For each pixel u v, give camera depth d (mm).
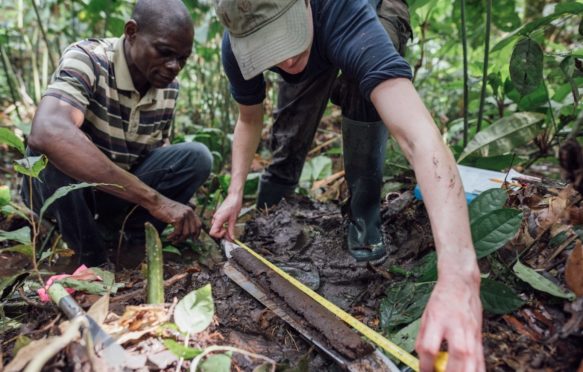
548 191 1718
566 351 1197
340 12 1401
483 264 1510
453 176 1137
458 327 983
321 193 2551
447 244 1082
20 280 1593
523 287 1420
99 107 1878
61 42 4270
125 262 2066
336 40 1396
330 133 3363
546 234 1540
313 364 1345
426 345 986
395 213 1987
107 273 1619
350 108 1685
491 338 1271
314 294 1540
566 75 1812
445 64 3998
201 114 3715
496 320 1339
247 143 1991
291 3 1349
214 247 2002
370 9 1406
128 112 1961
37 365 1019
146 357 1220
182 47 1807
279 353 1390
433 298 1039
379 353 1287
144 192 1771
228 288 1698
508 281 1446
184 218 1809
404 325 1453
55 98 1694
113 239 2201
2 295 1570
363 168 1761
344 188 2420
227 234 1933
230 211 1921
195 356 1208
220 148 3072
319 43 1484
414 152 1174
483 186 1800
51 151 1645
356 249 1831
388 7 1731
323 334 1360
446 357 1074
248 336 1460
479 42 2797
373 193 1811
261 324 1505
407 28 1807
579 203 1544
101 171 1678
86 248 1992
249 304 1604
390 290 1536
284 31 1350
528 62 1872
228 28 1428
